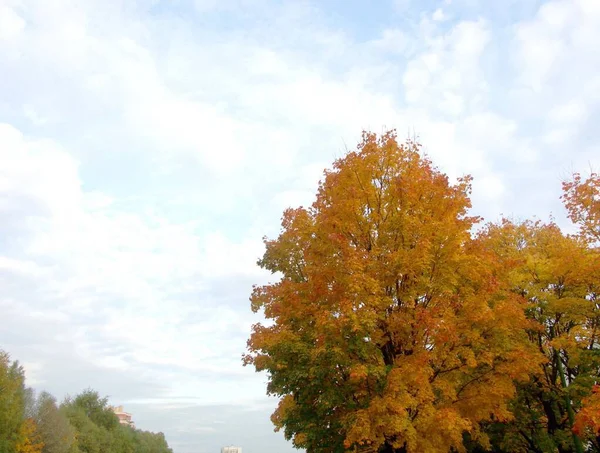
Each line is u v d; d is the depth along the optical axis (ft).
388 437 45.14
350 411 46.29
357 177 52.01
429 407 42.63
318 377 44.24
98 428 278.87
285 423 53.62
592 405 44.42
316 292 48.55
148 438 391.86
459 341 47.50
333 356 43.52
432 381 47.32
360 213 50.88
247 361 54.19
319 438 48.44
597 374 59.93
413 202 49.24
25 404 190.90
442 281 47.32
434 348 47.39
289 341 48.14
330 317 44.55
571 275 59.88
